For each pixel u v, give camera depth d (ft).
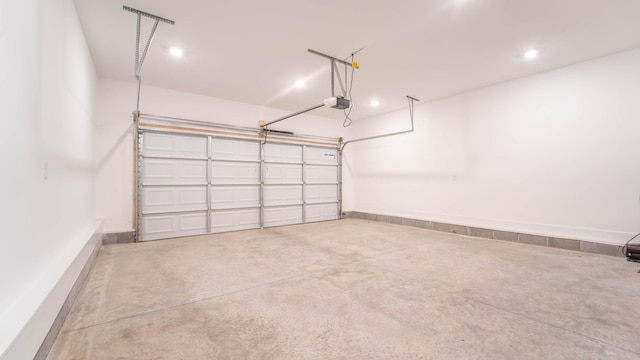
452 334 6.13
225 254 12.94
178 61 13.14
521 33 10.68
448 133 18.79
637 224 11.94
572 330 6.27
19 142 4.73
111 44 11.46
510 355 5.37
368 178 24.91
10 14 4.34
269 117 21.31
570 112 13.62
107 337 6.01
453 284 9.10
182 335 6.11
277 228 20.47
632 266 10.88
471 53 12.38
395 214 22.53
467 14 9.45
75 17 8.93
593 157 13.01
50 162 6.49
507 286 8.91
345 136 26.09
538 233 14.67
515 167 15.56
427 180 20.13
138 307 7.47
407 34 10.71
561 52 12.29
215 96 18.57
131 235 15.42
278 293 8.42
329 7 9.05
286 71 14.32
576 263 11.34
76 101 9.37
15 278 4.58
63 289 6.39
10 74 4.35
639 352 5.43
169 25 10.09
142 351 5.53
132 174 15.72
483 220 16.94
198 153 18.04
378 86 16.67
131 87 15.81
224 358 5.32
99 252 13.12
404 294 8.32
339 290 8.64
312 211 23.67
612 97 12.49
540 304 7.61
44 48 6.02
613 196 12.50
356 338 5.99
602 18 9.68
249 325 6.55
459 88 17.07
